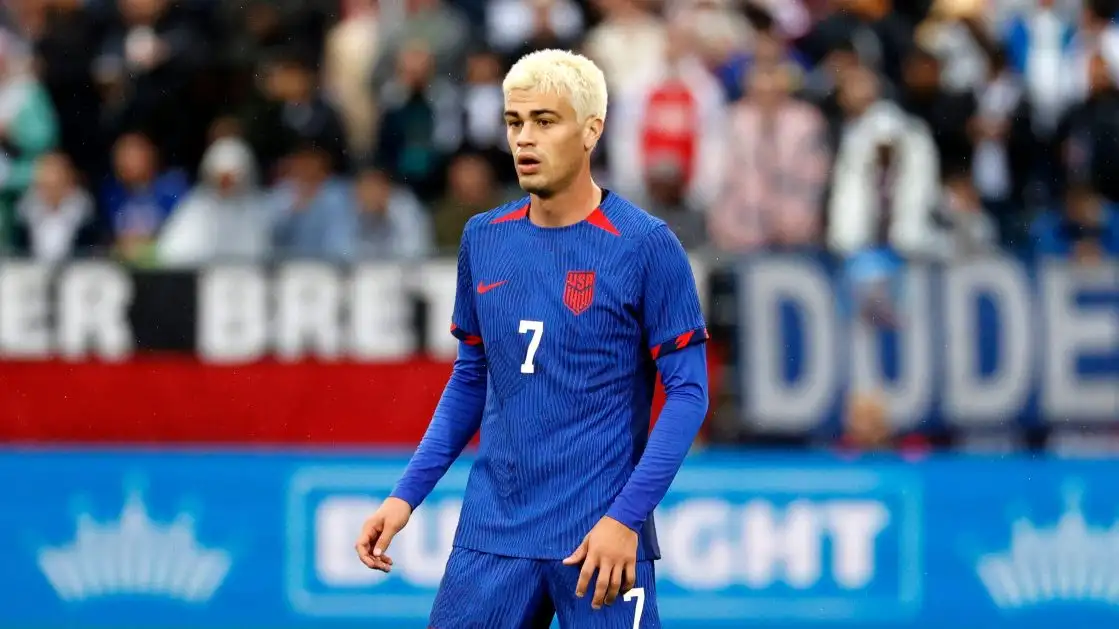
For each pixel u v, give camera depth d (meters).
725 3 32.59
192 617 26.61
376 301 26.91
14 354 26.98
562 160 12.98
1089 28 34.06
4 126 32.59
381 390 26.81
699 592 26.22
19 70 33.62
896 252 27.19
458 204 30.42
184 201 31.33
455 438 13.97
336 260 26.94
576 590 12.74
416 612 26.33
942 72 32.19
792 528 26.23
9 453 26.84
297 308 26.94
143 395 26.97
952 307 26.52
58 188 32.16
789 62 32.81
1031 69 33.94
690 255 26.80
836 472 26.27
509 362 13.28
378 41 32.75
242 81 32.69
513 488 13.30
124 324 27.06
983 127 31.80
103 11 33.75
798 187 30.16
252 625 26.52
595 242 13.17
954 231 30.41
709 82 31.31
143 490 26.77
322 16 33.56
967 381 26.48
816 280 26.66
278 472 26.66
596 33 32.94
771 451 26.47
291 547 26.56
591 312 13.08
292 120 31.61
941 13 33.34
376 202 30.11
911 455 26.31
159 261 27.59
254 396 26.89
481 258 13.51
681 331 13.05
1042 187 31.80
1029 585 26.16
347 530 26.52
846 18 32.69
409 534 26.42
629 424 13.29
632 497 12.67
